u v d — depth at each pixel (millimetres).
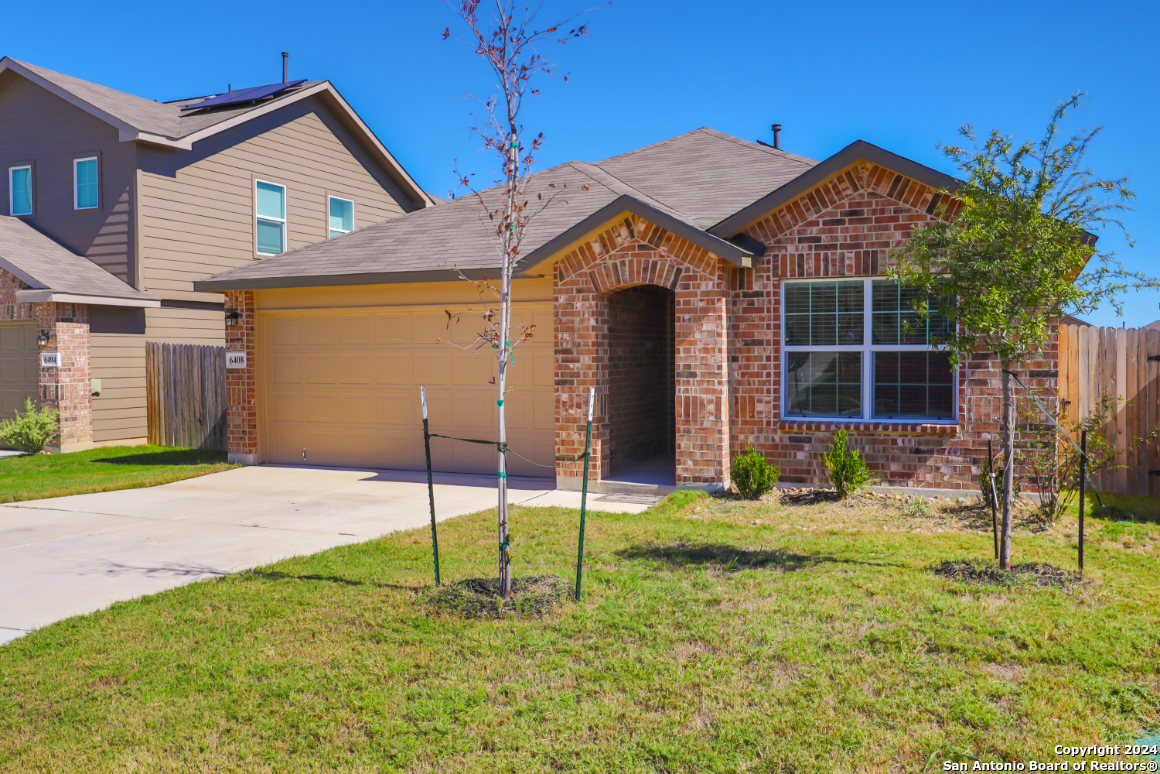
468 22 6473
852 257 10688
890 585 6613
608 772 4059
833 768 4016
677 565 7445
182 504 11250
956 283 6656
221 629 6008
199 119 19094
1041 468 9664
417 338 13906
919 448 10555
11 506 11141
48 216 18141
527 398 13133
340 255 14578
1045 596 6238
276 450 15141
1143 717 4430
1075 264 6703
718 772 4016
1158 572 6984
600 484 11805
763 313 11148
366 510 10734
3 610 6633
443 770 4102
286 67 22625
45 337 16172
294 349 14906
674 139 16578
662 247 11219
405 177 23875
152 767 4168
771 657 5297
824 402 11102
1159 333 10609
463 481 12930
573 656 5398
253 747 4355
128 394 17422
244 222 19359
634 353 13477
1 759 4270
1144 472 10727
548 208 13945
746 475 10625
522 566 7512
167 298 17750
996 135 6586
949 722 4406
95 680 5191
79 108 17578
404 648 5582
